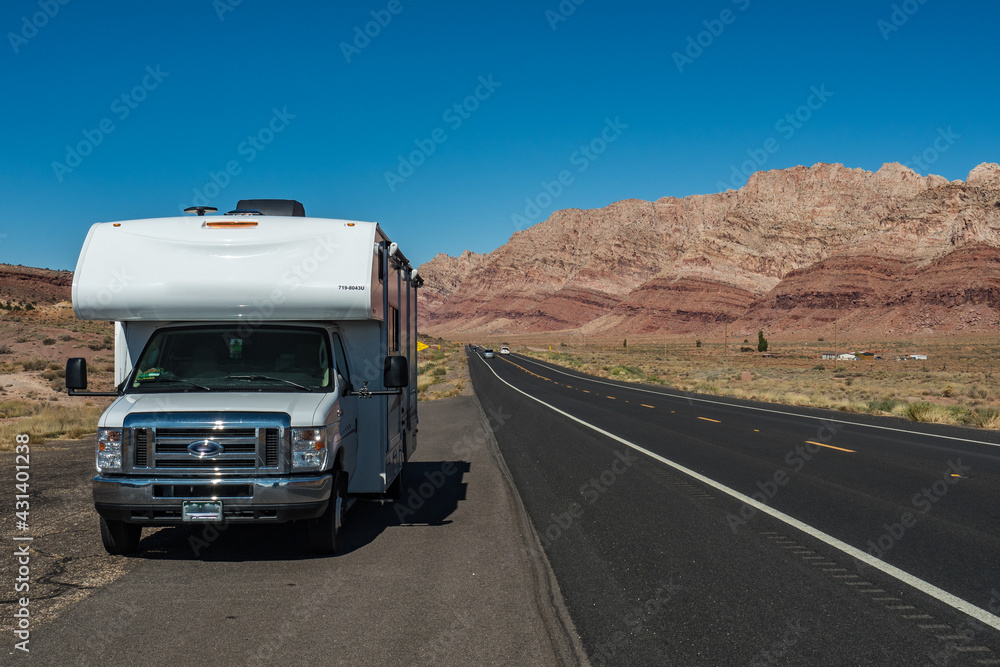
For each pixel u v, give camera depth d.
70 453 14.14
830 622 4.95
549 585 5.82
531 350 164.62
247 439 6.16
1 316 66.44
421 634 4.73
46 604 5.25
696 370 69.31
